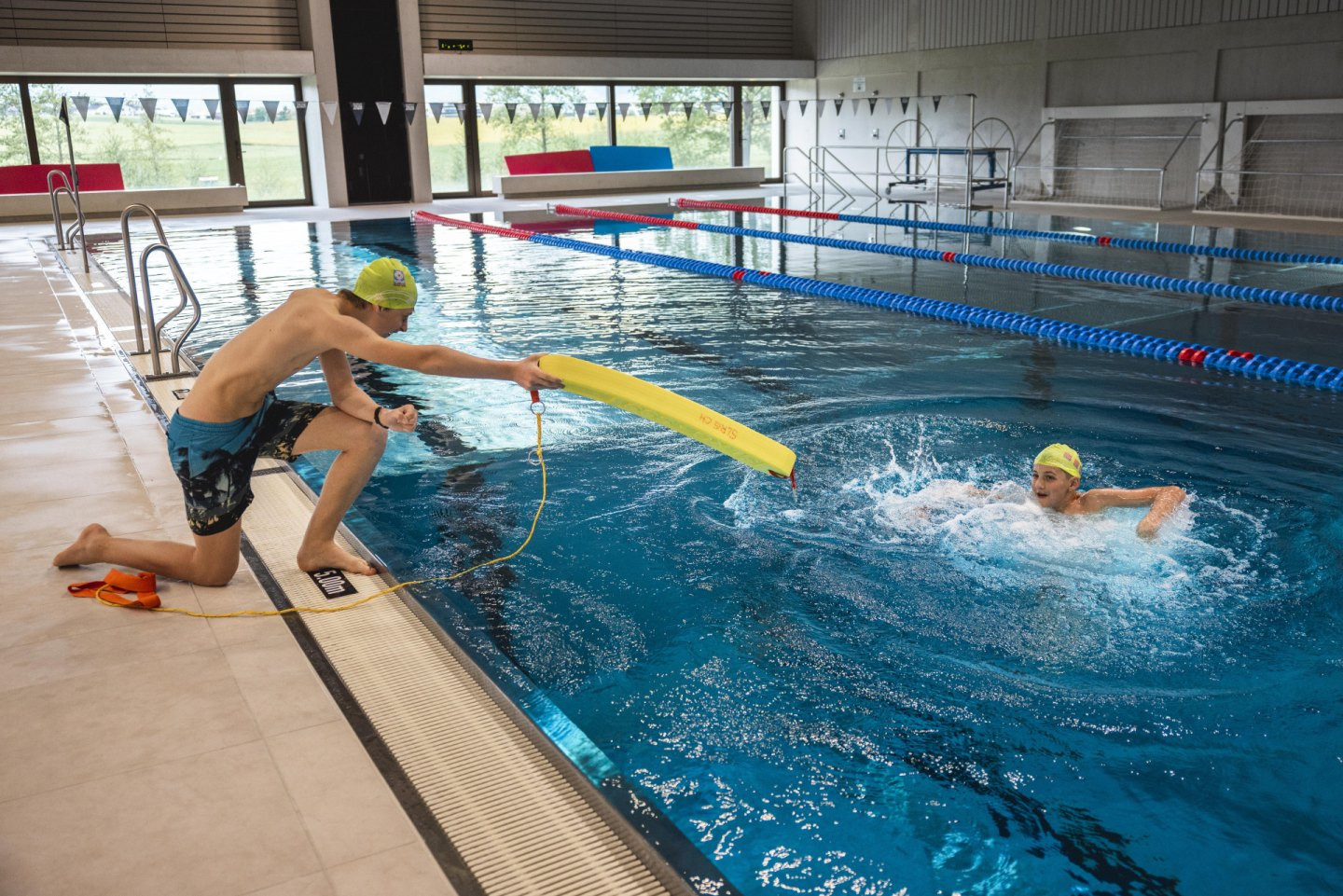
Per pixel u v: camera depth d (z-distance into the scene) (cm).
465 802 188
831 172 1981
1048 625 262
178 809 185
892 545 312
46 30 1422
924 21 1767
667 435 425
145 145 1516
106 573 286
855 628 263
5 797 189
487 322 677
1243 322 660
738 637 260
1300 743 212
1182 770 204
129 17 1459
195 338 629
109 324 676
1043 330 641
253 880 166
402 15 1570
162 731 210
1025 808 193
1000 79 1680
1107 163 1558
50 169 1444
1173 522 319
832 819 191
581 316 695
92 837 177
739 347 593
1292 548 305
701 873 169
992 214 1417
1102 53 1528
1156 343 589
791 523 330
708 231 1264
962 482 364
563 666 247
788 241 1137
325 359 274
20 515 329
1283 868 177
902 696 232
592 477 378
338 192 1584
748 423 435
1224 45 1383
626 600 281
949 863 179
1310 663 242
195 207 1486
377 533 331
